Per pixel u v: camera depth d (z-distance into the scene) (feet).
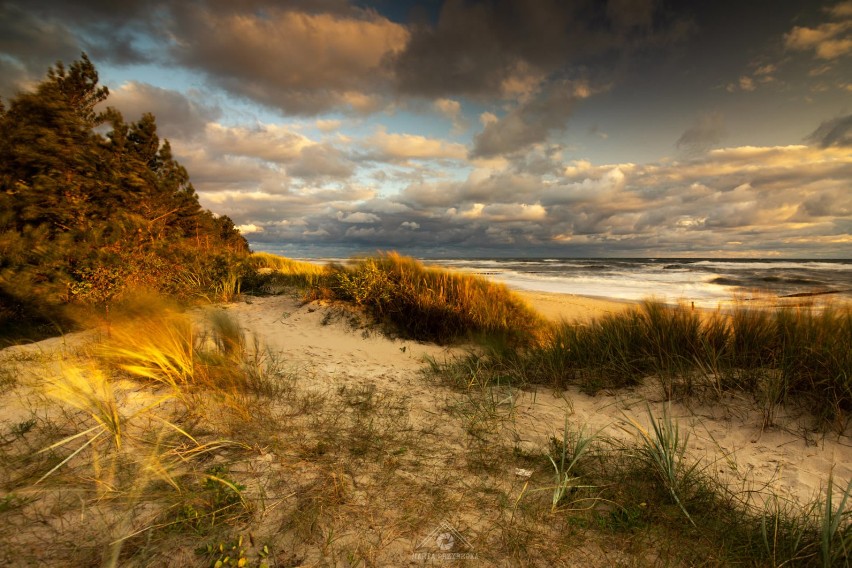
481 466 8.33
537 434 10.25
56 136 22.20
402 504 6.80
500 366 16.70
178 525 5.67
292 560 5.32
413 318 23.35
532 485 7.62
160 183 44.27
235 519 5.94
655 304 16.55
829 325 12.46
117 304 18.84
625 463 8.48
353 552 5.57
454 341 22.18
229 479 6.91
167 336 12.82
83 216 21.99
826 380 10.15
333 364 16.70
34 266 18.37
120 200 24.79
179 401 10.02
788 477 8.20
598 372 14.37
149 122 49.88
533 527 6.33
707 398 11.62
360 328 22.84
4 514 5.62
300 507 6.43
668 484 7.31
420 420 10.89
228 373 11.78
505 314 24.25
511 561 5.58
